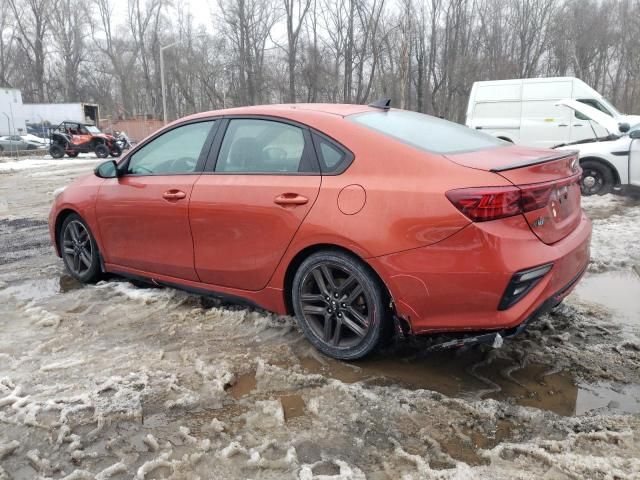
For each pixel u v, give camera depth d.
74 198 4.60
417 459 2.29
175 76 53.16
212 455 2.37
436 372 3.08
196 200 3.65
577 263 3.03
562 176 2.97
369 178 2.97
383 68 39.28
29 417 2.62
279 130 3.44
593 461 2.26
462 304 2.72
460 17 39.44
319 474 2.25
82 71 61.59
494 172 2.70
